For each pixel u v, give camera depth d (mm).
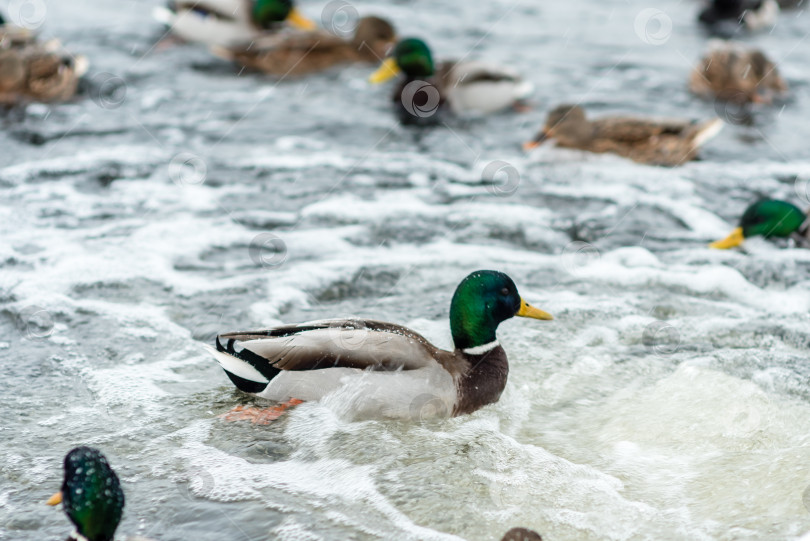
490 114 14930
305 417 6676
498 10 20844
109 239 10102
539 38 18891
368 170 12570
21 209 10758
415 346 6758
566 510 5805
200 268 9531
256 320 8500
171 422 6715
